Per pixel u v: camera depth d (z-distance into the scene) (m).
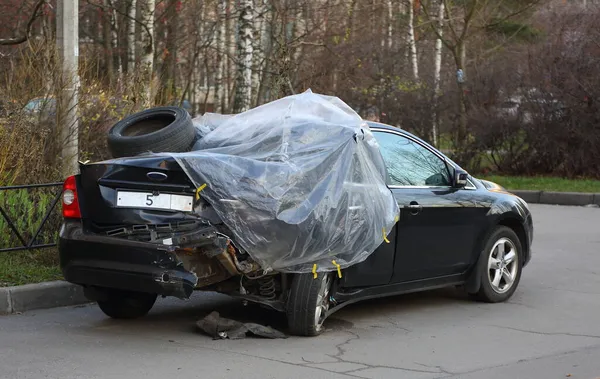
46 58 10.84
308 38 22.52
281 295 7.00
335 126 7.04
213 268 6.72
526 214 9.16
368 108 22.84
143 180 6.58
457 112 22.25
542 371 6.29
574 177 21.33
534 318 8.19
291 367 6.19
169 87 18.84
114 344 6.75
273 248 6.55
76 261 6.70
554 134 21.12
